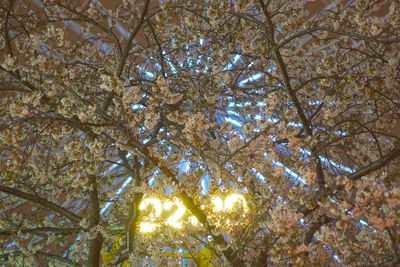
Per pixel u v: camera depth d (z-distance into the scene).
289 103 7.95
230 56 7.81
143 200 8.11
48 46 7.78
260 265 6.49
